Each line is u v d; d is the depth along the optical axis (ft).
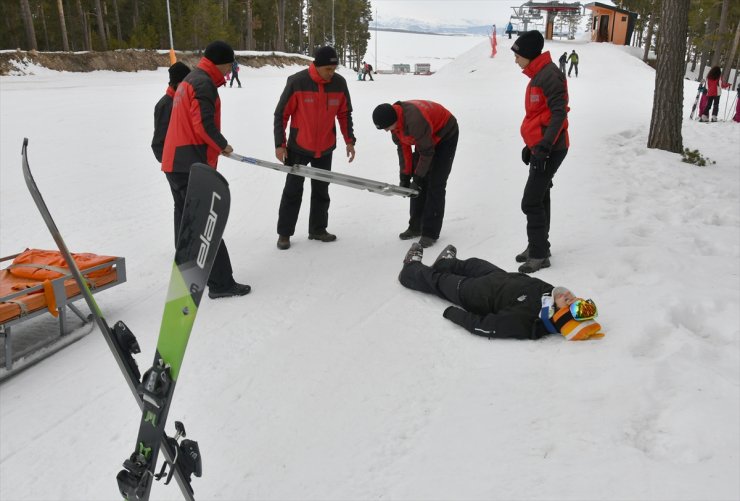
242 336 11.55
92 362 10.91
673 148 27.61
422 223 16.52
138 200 22.06
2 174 25.50
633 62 97.30
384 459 7.80
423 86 77.15
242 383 9.91
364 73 110.32
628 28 123.03
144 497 5.84
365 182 14.42
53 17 130.93
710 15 116.37
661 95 27.35
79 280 5.39
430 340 10.94
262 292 13.69
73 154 29.60
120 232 18.42
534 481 7.09
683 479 6.84
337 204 21.29
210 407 9.28
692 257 14.20
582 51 108.17
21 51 85.05
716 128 38.17
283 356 10.71
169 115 14.51
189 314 5.42
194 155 12.94
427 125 14.55
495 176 24.32
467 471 7.40
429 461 7.66
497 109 43.78
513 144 30.83
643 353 9.80
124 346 5.81
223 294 13.41
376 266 15.12
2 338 12.00
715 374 8.79
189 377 10.16
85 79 83.35
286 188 16.11
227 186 4.94
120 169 26.84
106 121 39.60
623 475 7.01
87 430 8.92
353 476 7.55
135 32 127.85
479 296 11.60
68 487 7.75
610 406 8.38
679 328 10.32
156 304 13.37
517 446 7.75
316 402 9.23
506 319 10.62
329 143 16.11
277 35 193.26
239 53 124.67
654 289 12.00
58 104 48.44
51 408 9.49
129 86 69.77
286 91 15.35
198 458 6.16
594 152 27.53
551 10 129.80
